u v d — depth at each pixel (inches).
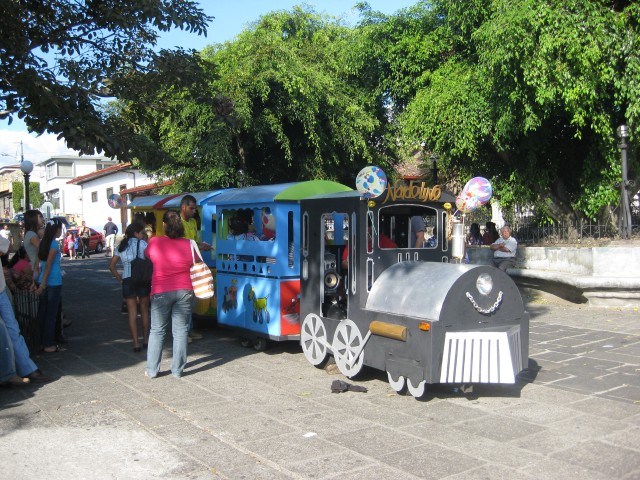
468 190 255.9
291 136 658.2
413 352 220.5
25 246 326.0
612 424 197.0
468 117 491.2
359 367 246.2
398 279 238.8
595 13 420.2
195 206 334.0
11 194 2359.7
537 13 415.2
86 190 1619.1
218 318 347.9
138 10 332.5
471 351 214.5
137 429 199.5
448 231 268.7
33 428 201.5
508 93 450.6
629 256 418.0
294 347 325.4
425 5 582.6
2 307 253.4
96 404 227.8
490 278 223.6
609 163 480.1
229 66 609.0
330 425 200.5
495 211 678.5
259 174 688.4
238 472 165.2
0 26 316.2
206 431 196.9
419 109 520.7
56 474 165.5
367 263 246.1
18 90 304.3
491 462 168.6
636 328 355.3
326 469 165.8
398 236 268.8
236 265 330.0
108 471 167.0
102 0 340.8
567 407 215.5
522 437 187.2
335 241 282.7
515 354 222.5
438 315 213.6
